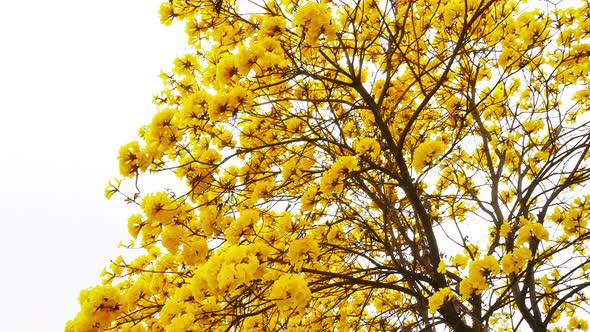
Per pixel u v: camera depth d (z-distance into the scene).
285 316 3.48
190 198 3.31
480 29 3.94
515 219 3.82
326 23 2.68
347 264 4.48
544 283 4.00
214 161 3.39
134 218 3.00
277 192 3.82
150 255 3.76
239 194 3.56
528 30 3.56
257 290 2.94
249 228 2.89
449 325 3.72
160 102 4.34
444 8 3.91
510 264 2.67
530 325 3.69
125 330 3.00
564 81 5.00
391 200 4.64
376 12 3.82
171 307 2.72
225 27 3.75
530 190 3.95
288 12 3.58
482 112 5.17
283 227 2.98
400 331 3.93
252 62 2.85
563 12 4.36
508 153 5.16
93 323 2.55
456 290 3.54
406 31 4.05
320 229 3.65
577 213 3.21
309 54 3.84
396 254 4.44
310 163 3.82
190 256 3.03
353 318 4.82
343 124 4.52
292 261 2.71
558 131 4.65
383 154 4.13
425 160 2.91
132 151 2.79
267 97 3.72
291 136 3.83
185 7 3.51
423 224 3.87
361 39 4.02
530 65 4.74
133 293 2.97
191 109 2.89
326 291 3.97
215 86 3.95
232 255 2.44
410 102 4.66
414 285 3.85
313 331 4.18
